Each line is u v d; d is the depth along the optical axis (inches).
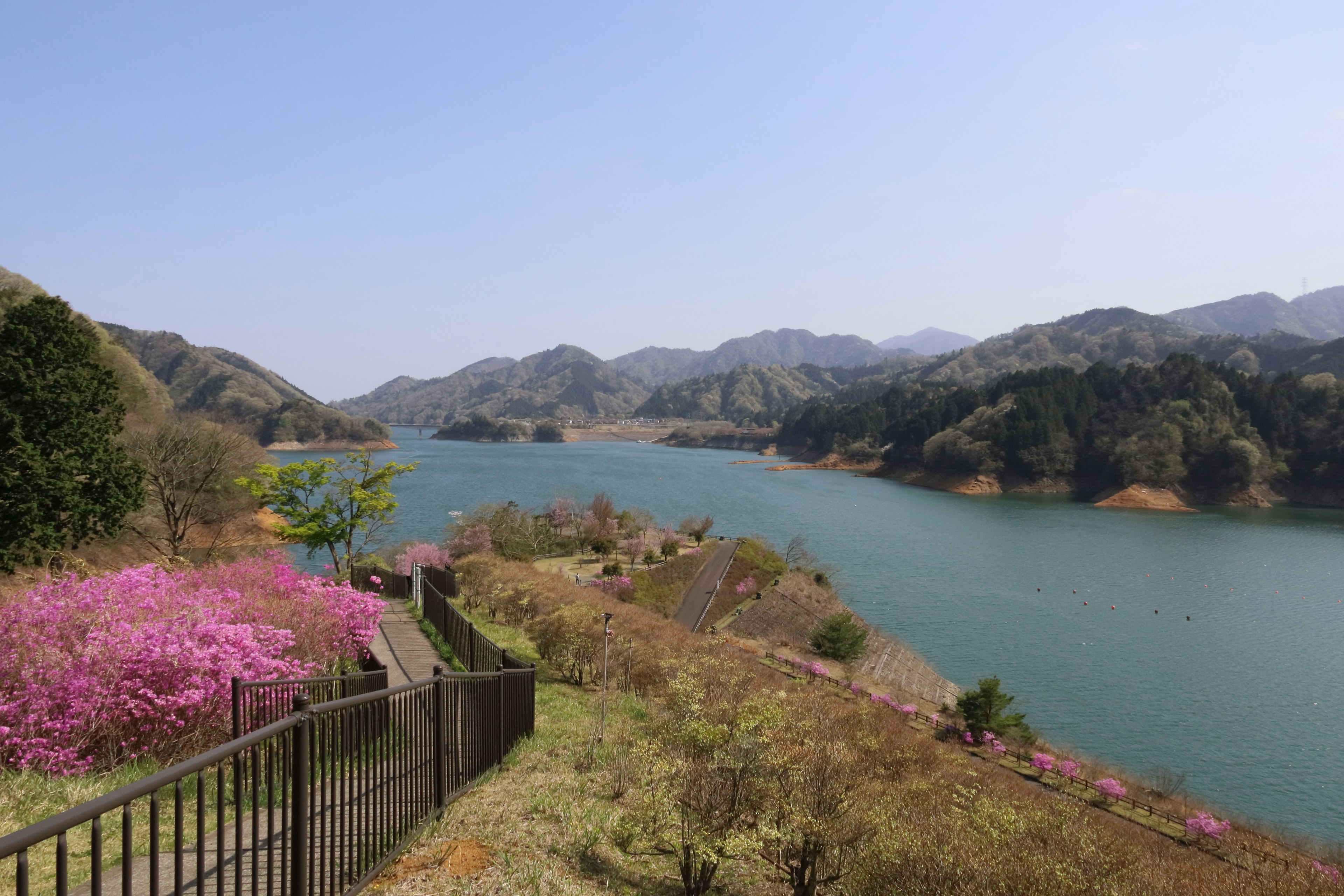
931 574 2930.6
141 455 1641.2
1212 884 469.1
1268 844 984.9
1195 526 4271.7
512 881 232.2
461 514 3137.3
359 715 204.5
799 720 465.4
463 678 314.8
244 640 374.6
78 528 1039.6
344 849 210.2
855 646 1861.5
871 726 633.0
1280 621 2294.5
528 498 4758.9
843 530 3971.5
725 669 661.9
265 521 2362.2
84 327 1898.4
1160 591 2674.7
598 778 386.3
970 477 6240.2
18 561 928.9
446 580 1145.4
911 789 417.4
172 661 339.9
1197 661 1927.9
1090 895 327.3
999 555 3321.9
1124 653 1989.4
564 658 735.7
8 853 85.7
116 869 207.9
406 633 759.7
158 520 1736.0
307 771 169.6
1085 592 2667.3
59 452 1027.9
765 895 331.3
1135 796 1171.3
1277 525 4343.0
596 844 299.0
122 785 295.0
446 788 294.4
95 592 370.0
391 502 1307.8
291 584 548.4
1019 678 1818.4
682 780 308.3
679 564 2564.0
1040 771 1211.2
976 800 411.5
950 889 309.1
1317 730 1513.3
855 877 324.5
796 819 316.8
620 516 3248.0
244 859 216.2
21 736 300.4
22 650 321.1
